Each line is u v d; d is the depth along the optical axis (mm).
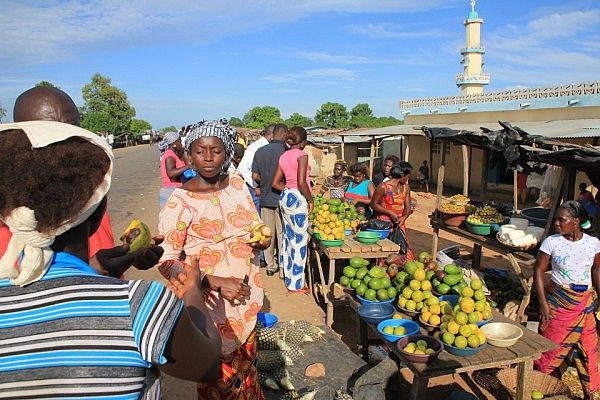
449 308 3936
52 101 2023
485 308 3756
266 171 6844
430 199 16953
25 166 1056
